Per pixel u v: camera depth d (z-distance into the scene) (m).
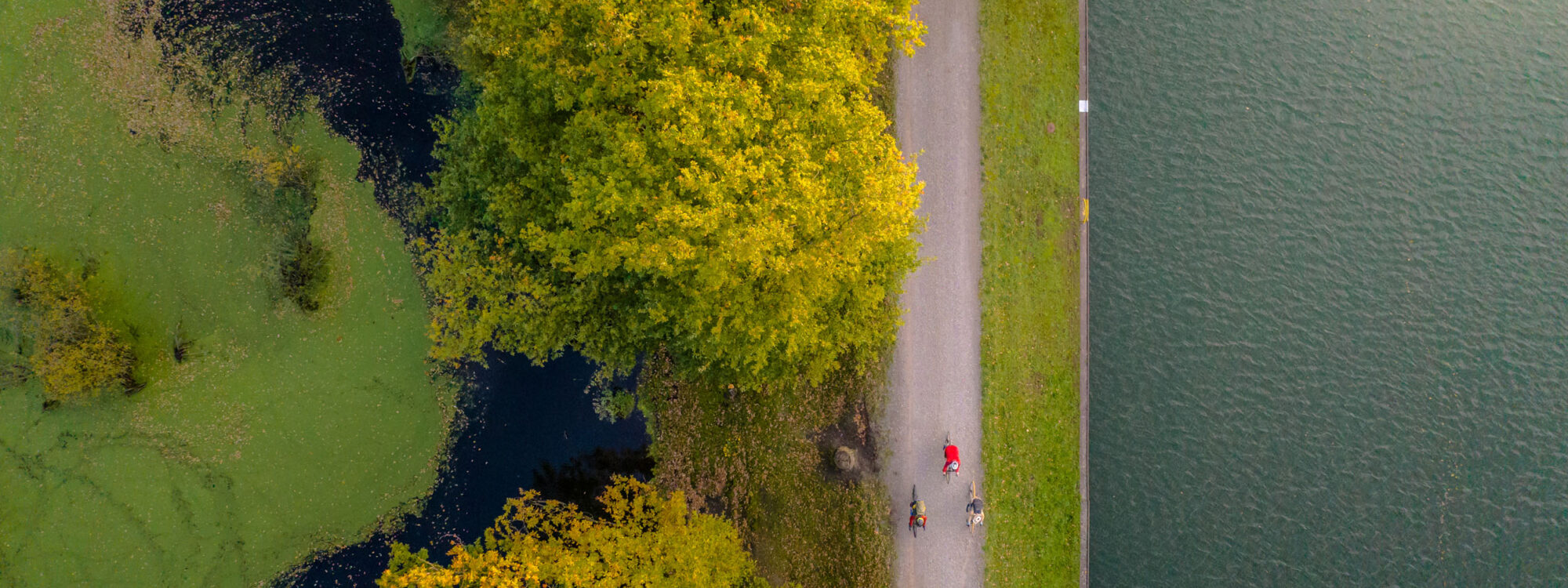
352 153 29.83
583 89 22.02
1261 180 32.88
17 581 28.41
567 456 30.58
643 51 20.97
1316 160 33.03
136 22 29.17
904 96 30.56
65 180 28.66
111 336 28.34
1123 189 32.50
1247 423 32.19
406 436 30.03
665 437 30.89
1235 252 32.59
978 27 30.86
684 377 30.73
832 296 24.73
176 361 29.02
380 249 29.86
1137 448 31.86
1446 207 33.19
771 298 23.59
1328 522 32.03
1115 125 32.62
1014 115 31.02
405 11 29.95
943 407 30.47
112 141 28.92
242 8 29.69
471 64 28.69
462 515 30.20
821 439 30.56
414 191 29.97
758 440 30.67
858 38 24.59
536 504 30.28
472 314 29.14
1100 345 32.06
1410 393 32.56
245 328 29.36
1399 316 32.75
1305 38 33.41
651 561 25.05
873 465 30.41
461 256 28.55
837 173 22.64
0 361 28.28
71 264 28.53
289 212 29.47
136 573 28.80
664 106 19.81
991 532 30.44
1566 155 33.34
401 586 22.95
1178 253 32.44
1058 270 31.31
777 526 30.52
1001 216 30.80
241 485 29.27
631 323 26.05
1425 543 32.06
